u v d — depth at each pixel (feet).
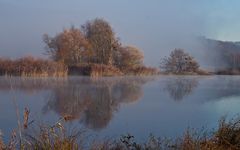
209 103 64.44
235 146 28.07
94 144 29.35
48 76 133.39
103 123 44.16
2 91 78.64
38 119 41.37
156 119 47.44
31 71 131.23
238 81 131.34
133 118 47.96
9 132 36.47
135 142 32.19
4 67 131.75
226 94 81.05
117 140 34.55
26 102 62.03
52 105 59.06
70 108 56.03
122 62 166.09
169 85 106.01
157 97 73.46
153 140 31.73
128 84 105.60
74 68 148.25
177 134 38.06
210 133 35.63
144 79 135.23
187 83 116.47
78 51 155.53
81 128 37.96
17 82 103.86
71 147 23.82
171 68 196.95
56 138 23.93
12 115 48.06
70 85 96.78
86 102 63.62
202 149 27.20
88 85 97.71
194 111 54.49
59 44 153.07
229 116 49.37
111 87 93.81
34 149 23.76
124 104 62.08
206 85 108.78
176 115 50.75
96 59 160.35
